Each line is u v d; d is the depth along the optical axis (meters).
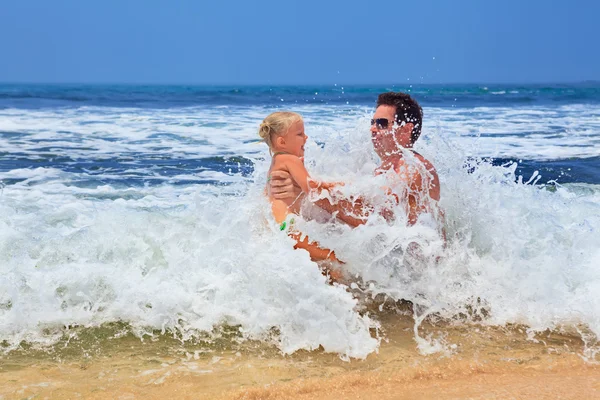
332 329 2.73
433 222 3.52
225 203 3.92
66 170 7.38
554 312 3.05
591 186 6.32
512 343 2.76
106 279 3.14
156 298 2.97
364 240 3.33
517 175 7.54
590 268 3.36
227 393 2.23
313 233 3.37
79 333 2.77
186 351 2.63
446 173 3.89
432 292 3.29
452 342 2.77
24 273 3.12
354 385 2.34
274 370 2.45
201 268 3.20
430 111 20.50
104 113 17.84
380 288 3.31
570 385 2.32
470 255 3.51
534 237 3.71
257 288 2.98
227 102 26.92
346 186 3.45
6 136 11.13
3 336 2.71
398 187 3.45
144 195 5.82
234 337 2.78
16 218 4.23
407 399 2.21
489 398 2.20
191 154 9.13
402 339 2.80
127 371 2.42
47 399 2.17
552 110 21.92
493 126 14.27
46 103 23.31
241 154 9.18
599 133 12.84
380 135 3.68
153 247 3.51
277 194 3.57
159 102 26.20
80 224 4.17
